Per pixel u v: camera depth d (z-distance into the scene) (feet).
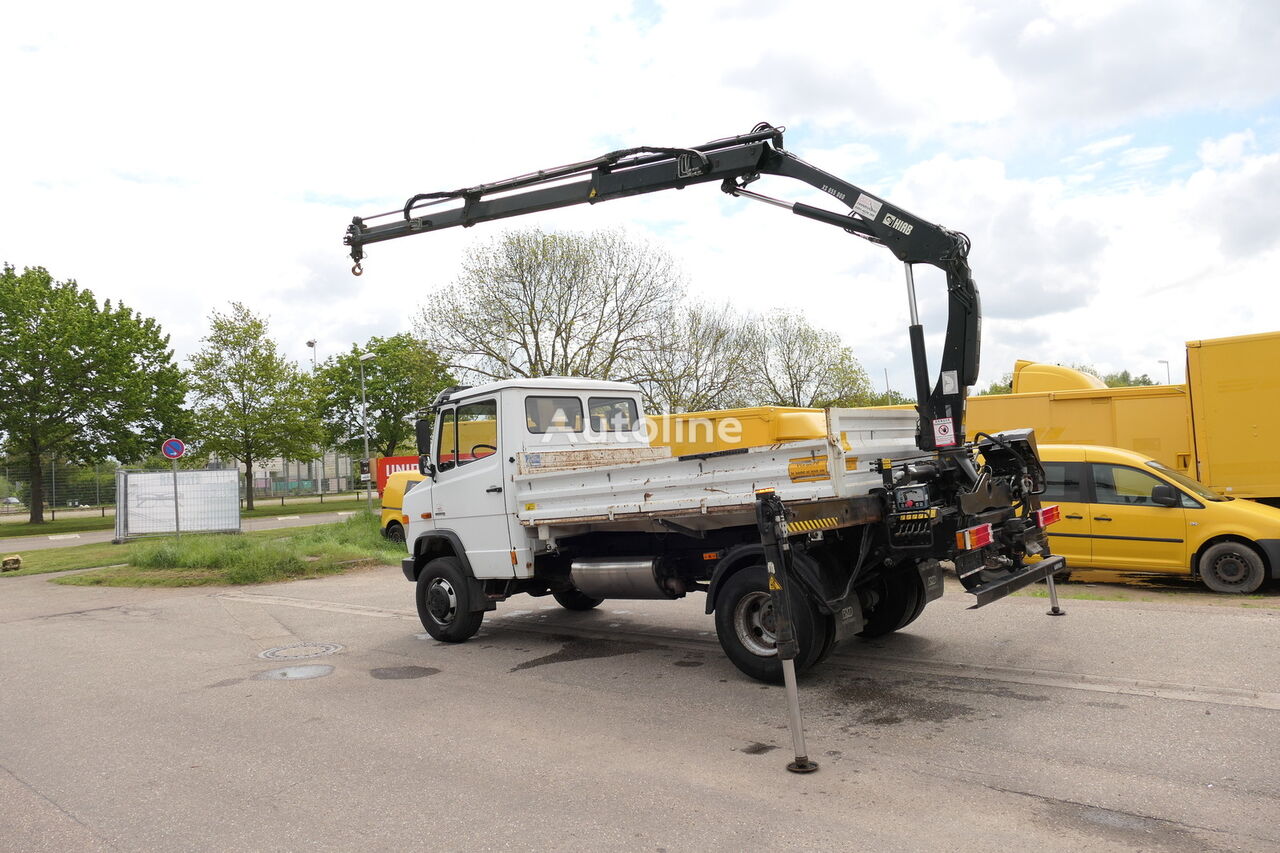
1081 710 17.39
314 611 36.73
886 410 21.83
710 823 12.82
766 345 151.94
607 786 14.56
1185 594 30.55
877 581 23.72
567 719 18.71
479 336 102.78
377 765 16.15
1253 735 15.44
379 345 197.06
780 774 14.76
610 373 103.55
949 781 14.05
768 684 20.67
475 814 13.58
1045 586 33.14
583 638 27.99
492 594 27.55
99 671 25.88
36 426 125.39
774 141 24.91
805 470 19.03
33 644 31.37
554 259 103.71
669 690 20.77
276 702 21.16
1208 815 12.28
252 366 146.20
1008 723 16.83
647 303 105.60
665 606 33.42
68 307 130.72
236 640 30.40
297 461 157.17
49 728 19.65
